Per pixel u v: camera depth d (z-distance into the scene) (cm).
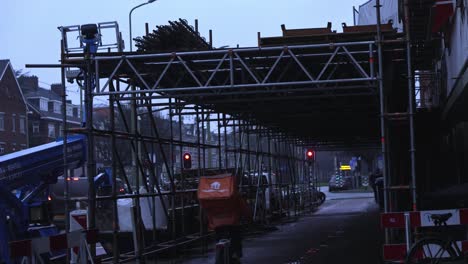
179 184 1820
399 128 1587
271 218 2488
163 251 1441
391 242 1138
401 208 1523
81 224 1185
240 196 1196
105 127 4241
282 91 1237
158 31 1269
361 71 1142
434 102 2031
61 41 1200
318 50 1200
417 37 1375
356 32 1167
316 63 1310
